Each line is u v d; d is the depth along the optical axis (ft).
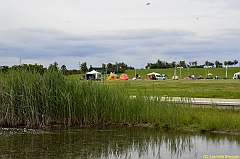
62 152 31.04
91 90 45.11
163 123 41.73
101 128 41.88
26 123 43.68
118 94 45.42
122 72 386.32
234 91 84.94
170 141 34.91
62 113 43.98
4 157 29.43
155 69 435.12
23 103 43.60
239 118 39.14
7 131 40.50
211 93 77.05
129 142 34.68
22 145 33.60
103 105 44.88
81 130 40.88
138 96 45.70
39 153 30.71
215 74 359.25
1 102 44.42
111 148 32.42
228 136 36.22
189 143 33.86
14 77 44.68
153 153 30.81
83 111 44.32
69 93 43.42
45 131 40.42
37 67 46.65
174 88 101.71
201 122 40.29
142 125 42.73
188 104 45.65
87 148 32.48
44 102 43.65
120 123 44.04
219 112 44.06
